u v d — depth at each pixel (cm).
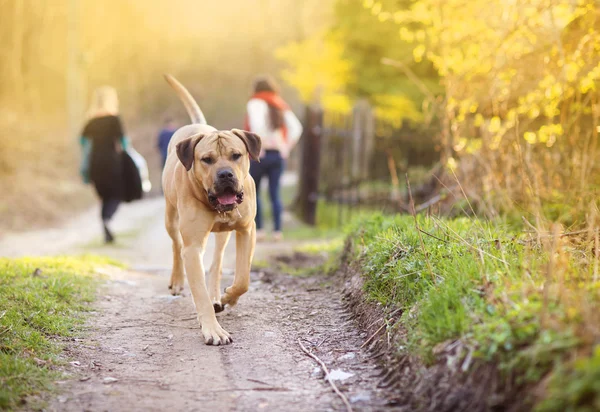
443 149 711
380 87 1431
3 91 2080
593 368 195
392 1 663
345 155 1091
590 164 458
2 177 1354
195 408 270
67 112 2452
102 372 314
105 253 802
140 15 2956
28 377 290
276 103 833
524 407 221
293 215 1182
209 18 3206
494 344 243
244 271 397
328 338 364
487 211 493
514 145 519
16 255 779
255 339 366
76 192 1500
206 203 375
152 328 392
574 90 491
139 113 2936
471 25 569
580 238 368
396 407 270
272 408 270
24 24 2075
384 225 468
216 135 374
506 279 282
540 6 481
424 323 296
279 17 3203
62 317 392
